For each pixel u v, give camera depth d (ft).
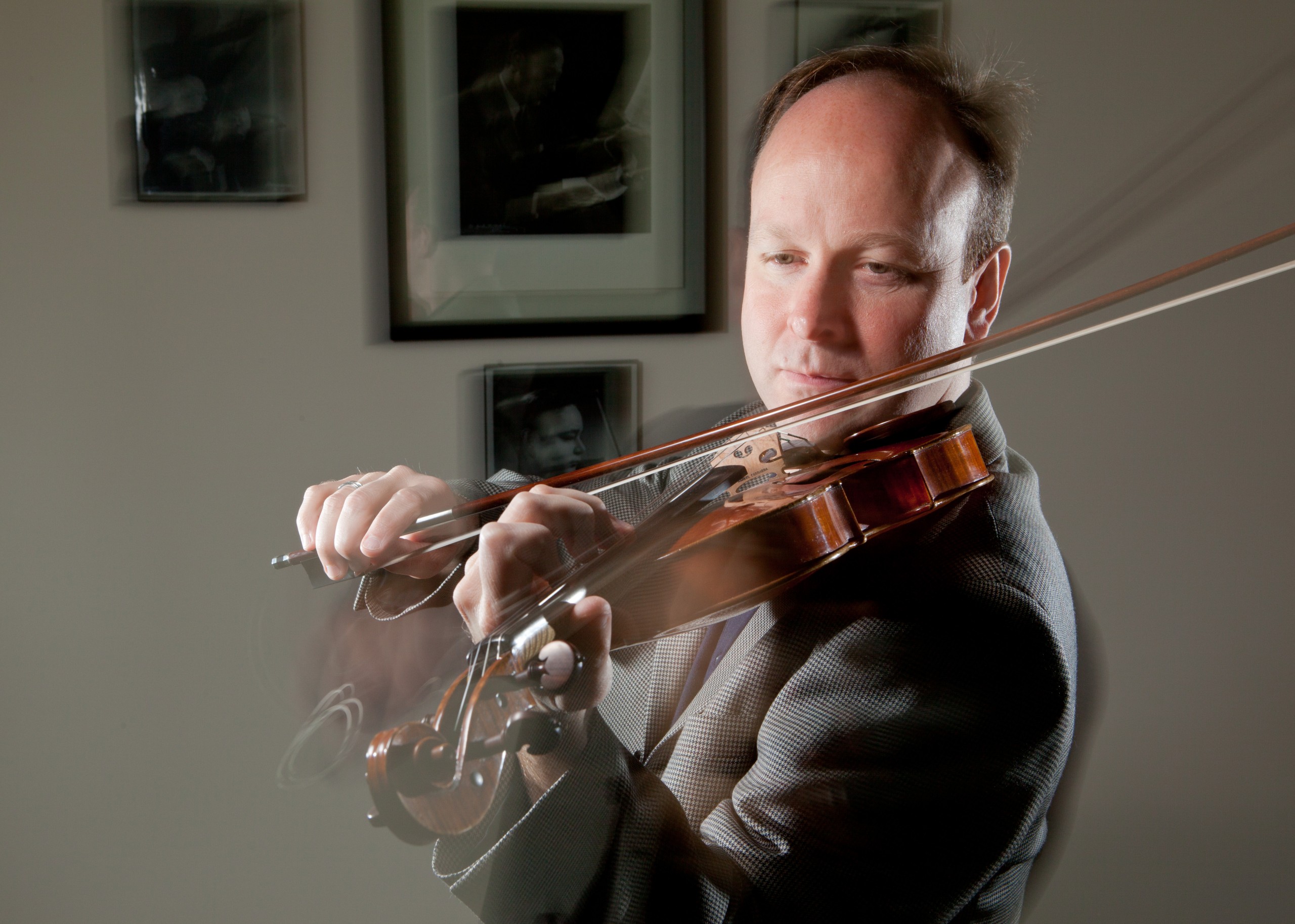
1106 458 5.18
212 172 4.40
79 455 4.58
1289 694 5.48
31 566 4.63
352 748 3.64
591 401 4.74
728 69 4.55
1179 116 4.92
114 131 4.30
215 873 4.93
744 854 2.00
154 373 4.55
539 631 1.76
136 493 4.65
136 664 4.78
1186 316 5.09
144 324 4.50
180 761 4.86
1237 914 5.50
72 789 4.83
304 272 4.54
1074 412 5.10
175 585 4.74
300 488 4.73
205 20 4.26
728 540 2.22
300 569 4.70
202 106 4.33
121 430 4.58
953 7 4.59
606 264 4.68
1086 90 4.79
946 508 2.38
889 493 2.34
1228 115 4.94
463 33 4.43
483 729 1.78
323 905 4.99
